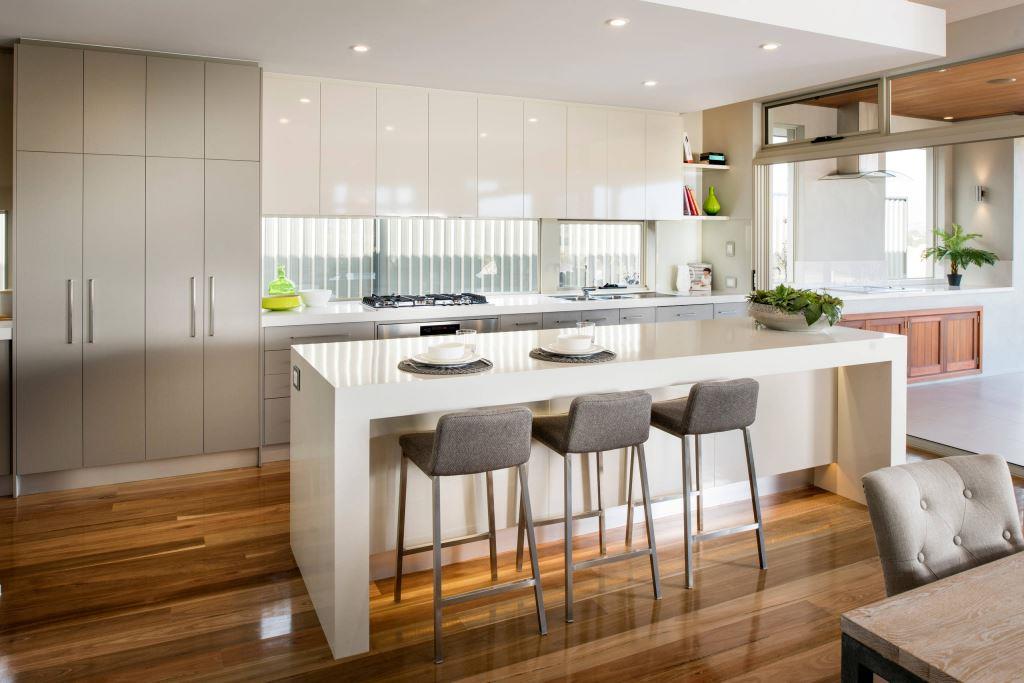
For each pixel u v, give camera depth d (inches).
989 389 228.2
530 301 214.2
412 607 107.4
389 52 163.3
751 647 96.3
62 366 157.4
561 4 130.9
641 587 113.7
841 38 152.2
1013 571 56.6
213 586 114.2
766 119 246.1
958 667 43.6
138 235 162.2
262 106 179.8
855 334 147.1
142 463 167.6
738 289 253.4
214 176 168.4
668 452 138.9
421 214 204.4
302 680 89.7
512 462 96.8
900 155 229.6
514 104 215.3
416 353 120.7
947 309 238.4
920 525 65.0
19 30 146.2
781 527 138.2
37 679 88.8
